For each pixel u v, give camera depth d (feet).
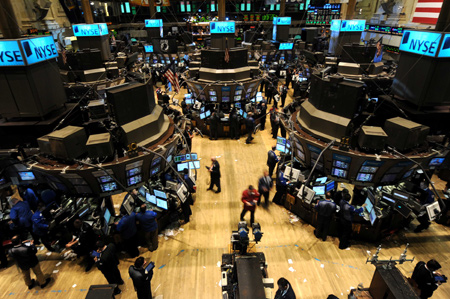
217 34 67.36
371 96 43.52
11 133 27.50
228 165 41.75
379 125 34.09
